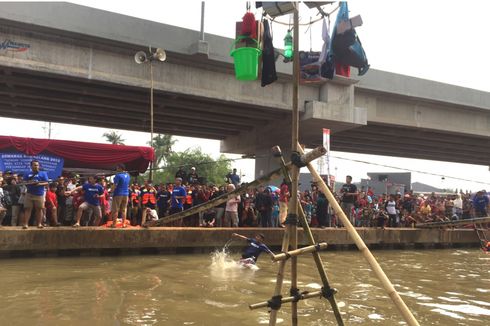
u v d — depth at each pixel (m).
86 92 22.00
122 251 12.14
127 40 20.27
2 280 8.30
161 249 12.66
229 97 23.61
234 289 8.00
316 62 5.12
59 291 7.48
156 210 15.21
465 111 31.44
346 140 34.75
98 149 15.69
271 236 14.05
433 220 19.80
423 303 7.55
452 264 13.14
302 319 6.14
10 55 18.64
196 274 9.49
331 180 15.39
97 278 8.73
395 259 13.80
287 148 30.17
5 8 17.86
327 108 25.08
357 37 5.13
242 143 32.75
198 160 64.06
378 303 7.33
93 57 20.34
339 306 6.99
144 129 32.06
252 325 5.78
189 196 14.98
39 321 5.75
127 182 12.57
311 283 8.85
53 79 20.88
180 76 22.41
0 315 5.97
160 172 62.50
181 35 21.66
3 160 14.19
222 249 13.41
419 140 34.91
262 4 4.51
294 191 4.11
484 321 6.57
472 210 21.53
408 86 28.33
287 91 25.22
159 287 8.02
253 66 4.52
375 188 44.34
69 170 18.70
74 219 13.95
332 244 15.24
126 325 5.67
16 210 12.98
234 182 17.72
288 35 5.07
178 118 28.25
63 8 18.97
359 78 26.59
